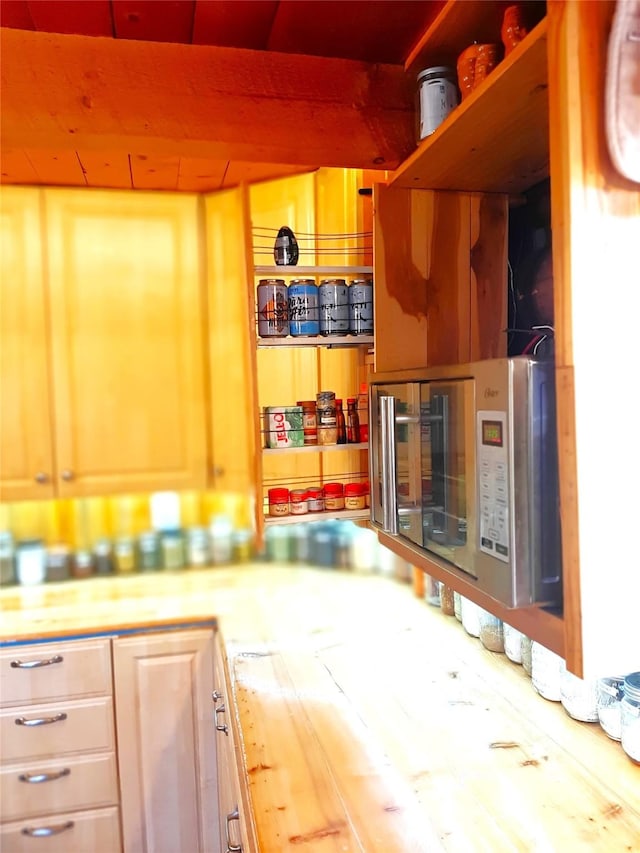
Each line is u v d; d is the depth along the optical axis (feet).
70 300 6.51
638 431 2.19
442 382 2.97
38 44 3.58
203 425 6.87
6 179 6.03
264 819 3.09
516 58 2.34
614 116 2.09
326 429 4.58
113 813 6.32
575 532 2.15
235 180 5.98
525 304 3.97
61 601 6.93
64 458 6.60
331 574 7.77
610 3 2.11
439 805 3.16
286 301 4.44
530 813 3.07
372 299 4.48
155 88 3.70
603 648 2.16
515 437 2.34
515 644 4.72
